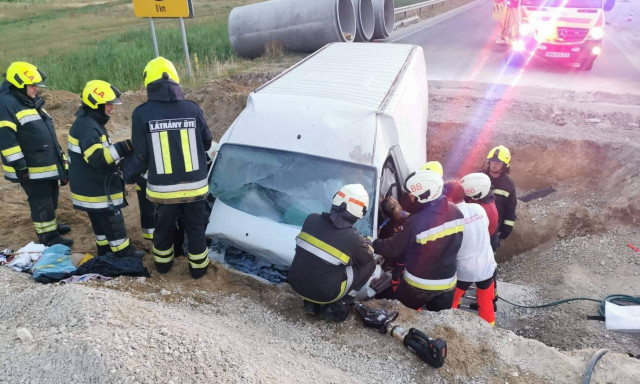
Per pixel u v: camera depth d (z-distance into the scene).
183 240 4.93
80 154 4.44
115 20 32.38
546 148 7.99
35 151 5.03
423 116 6.82
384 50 7.21
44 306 3.66
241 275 4.58
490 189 4.97
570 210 6.61
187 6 12.20
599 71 13.11
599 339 4.51
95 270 4.36
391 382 3.35
